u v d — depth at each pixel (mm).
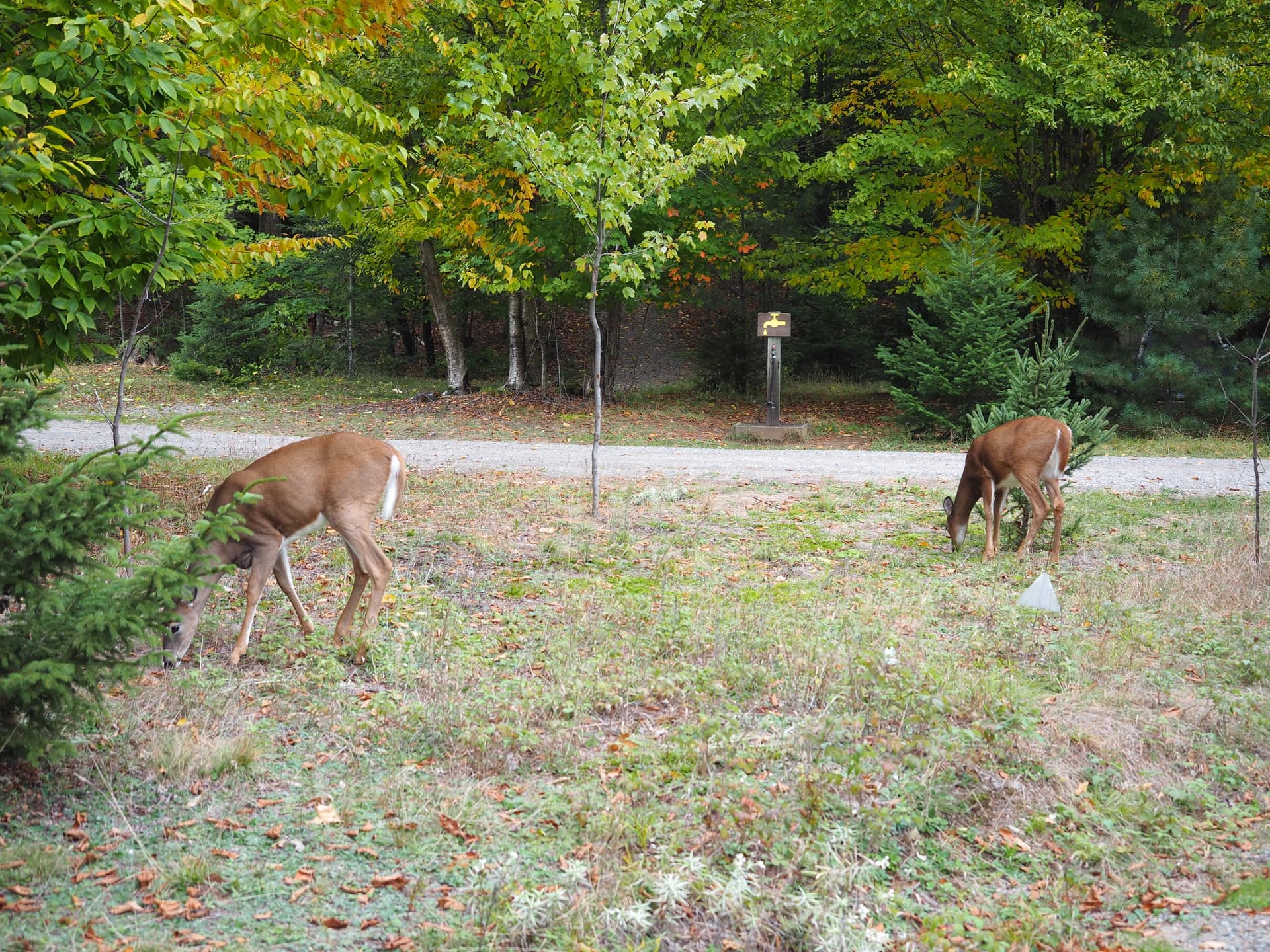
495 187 17594
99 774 4961
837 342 26516
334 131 8297
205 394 22703
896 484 13859
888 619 7738
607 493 12570
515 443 17484
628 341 30062
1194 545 10477
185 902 4082
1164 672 6832
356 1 7594
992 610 8078
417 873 4355
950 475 14656
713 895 4172
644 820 4680
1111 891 4523
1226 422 19922
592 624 7324
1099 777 5391
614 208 11281
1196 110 17688
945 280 18844
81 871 4234
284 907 4086
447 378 25906
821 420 21000
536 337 24172
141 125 7039
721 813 4770
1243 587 8672
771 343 18938
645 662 6691
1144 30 19438
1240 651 7238
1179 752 5734
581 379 25672
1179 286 19031
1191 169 19406
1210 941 4133
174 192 6809
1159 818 5031
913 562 9805
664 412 21656
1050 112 17922
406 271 25562
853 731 5695
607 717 5922
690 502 12328
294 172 8547
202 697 5902
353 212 8562
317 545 9523
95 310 7172
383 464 6770
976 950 4031
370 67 18203
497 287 14242
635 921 3979
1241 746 5836
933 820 4934
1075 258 21125
